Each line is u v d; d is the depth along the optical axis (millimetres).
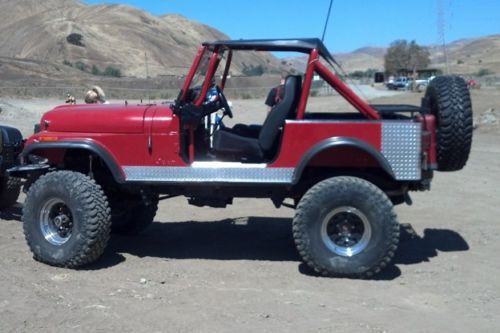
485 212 10297
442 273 7168
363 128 6867
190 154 7219
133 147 7250
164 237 8773
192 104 7098
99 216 7121
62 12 137875
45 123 7562
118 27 122938
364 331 5531
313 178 7305
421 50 62312
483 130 23531
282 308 6035
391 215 6746
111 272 7129
